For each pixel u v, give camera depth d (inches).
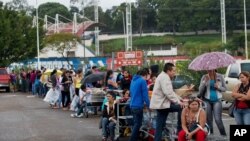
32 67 2228.1
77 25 3134.8
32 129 682.2
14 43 2086.6
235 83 800.3
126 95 557.6
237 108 474.9
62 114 881.5
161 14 4886.8
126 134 550.3
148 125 529.0
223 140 493.4
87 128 677.9
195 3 4628.4
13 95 1544.0
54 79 1030.4
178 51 3919.8
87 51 3006.9
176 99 468.8
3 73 1781.5
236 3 4261.8
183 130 436.1
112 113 547.5
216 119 524.1
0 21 2069.4
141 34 4862.2
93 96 802.8
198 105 435.5
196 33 4702.3
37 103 1176.2
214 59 536.4
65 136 608.7
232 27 4281.5
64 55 2898.6
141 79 499.5
